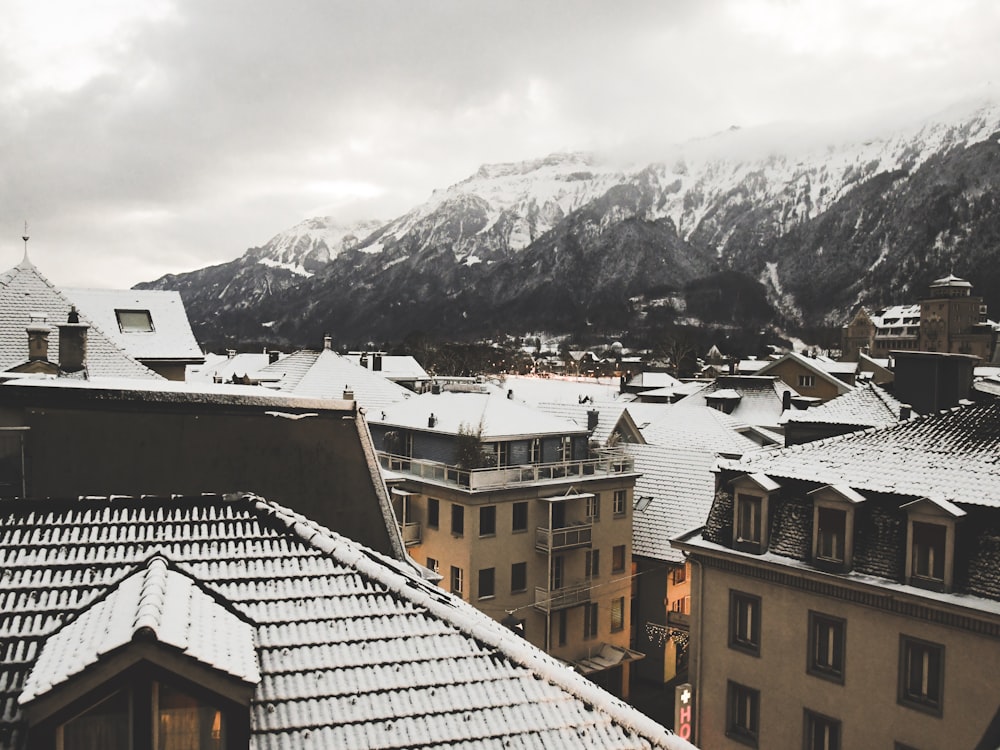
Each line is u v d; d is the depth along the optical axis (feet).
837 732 68.28
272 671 27.76
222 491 41.24
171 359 146.10
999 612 57.88
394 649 30.35
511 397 198.90
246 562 32.73
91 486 38.70
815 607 70.28
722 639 77.25
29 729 22.53
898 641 64.64
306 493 43.52
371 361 328.49
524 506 120.26
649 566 132.16
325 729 26.23
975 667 60.18
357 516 44.62
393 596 33.12
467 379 279.28
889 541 66.13
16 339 81.87
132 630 23.15
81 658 22.88
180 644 23.43
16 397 38.45
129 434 39.96
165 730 24.06
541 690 30.58
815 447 78.33
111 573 30.01
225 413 42.16
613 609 130.11
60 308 87.61
